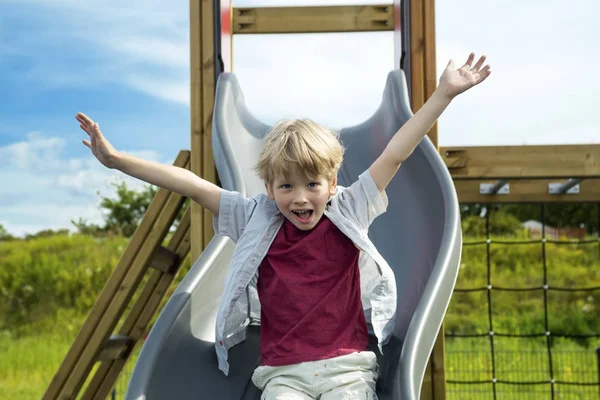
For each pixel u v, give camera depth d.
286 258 2.32
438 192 2.91
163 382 2.29
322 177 2.23
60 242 13.24
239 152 3.57
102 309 3.90
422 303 2.38
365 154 3.54
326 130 2.30
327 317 2.24
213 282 2.69
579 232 12.71
